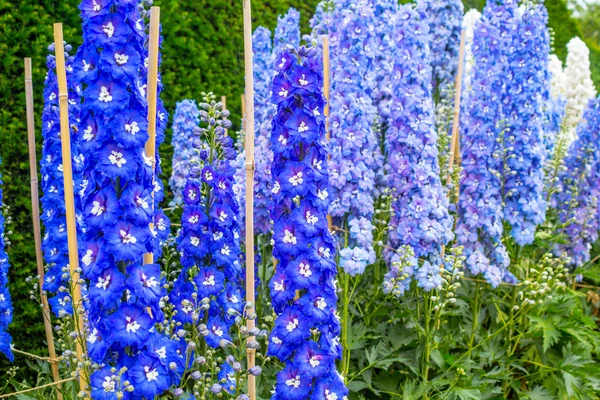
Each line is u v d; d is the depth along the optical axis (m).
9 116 4.69
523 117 4.26
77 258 2.75
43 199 3.20
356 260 3.35
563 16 12.23
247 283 2.71
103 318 2.26
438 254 3.72
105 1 2.14
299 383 2.55
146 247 2.32
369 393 3.80
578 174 5.32
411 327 3.84
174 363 2.37
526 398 4.04
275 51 4.41
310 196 2.48
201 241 2.91
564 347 4.29
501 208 4.28
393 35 4.04
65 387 3.23
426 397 3.53
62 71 2.62
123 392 2.23
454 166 4.42
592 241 5.29
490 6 4.66
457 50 5.03
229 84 6.37
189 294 2.95
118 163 2.16
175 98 5.83
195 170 2.87
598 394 4.56
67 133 2.67
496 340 4.20
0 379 4.59
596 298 5.66
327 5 4.55
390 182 3.84
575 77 7.21
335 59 3.89
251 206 2.67
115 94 2.15
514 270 4.55
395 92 3.77
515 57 4.31
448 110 5.02
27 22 4.73
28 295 4.65
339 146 3.55
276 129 2.52
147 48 2.82
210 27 6.11
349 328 3.53
